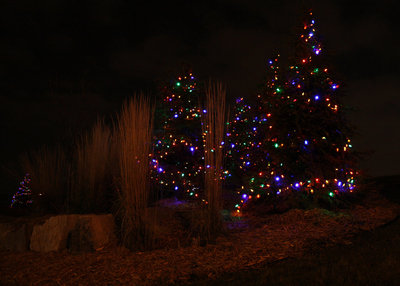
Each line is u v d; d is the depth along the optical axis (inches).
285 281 122.4
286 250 155.3
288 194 240.1
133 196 165.9
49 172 237.6
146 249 162.4
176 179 294.7
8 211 249.6
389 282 118.2
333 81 240.8
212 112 181.6
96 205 202.4
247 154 275.3
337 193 239.3
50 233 173.9
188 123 307.9
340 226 193.9
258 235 179.3
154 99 181.2
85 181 208.2
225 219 218.8
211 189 177.0
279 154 240.4
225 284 121.6
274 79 250.2
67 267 142.6
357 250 155.4
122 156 173.5
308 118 234.7
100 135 216.2
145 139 171.8
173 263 140.6
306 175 241.0
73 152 239.0
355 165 241.0
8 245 182.1
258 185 247.6
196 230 176.4
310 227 191.0
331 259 144.3
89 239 164.9
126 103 173.3
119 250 161.8
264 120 253.9
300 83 240.4
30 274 136.9
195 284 122.3
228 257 146.9
